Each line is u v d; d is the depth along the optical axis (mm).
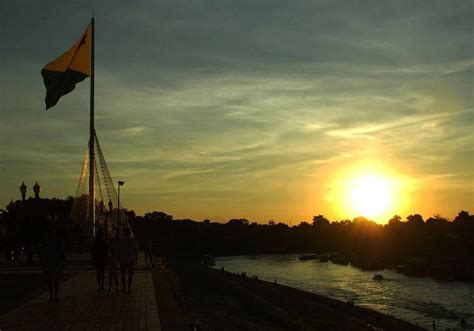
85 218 40906
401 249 192750
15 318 14984
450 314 60344
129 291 21406
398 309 64375
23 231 40656
